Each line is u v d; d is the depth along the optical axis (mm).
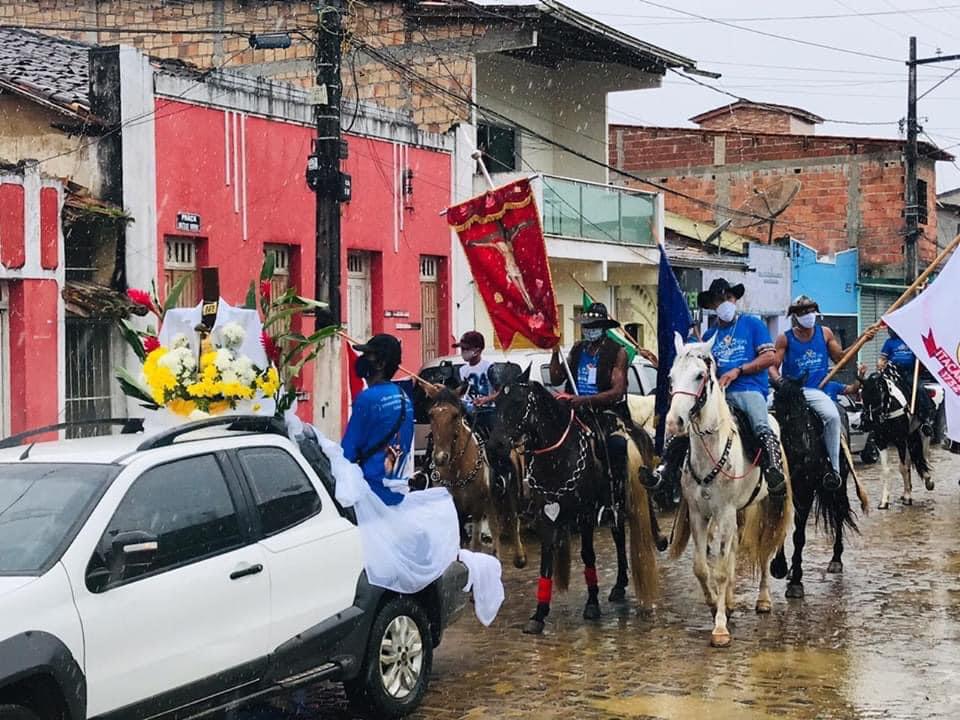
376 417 8445
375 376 8750
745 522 11258
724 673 9180
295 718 8211
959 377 12367
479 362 14453
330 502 7902
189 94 17859
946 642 10055
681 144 43312
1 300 15047
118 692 6254
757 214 41750
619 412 11875
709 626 10766
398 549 8180
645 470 10672
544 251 11883
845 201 41438
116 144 16797
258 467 7527
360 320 21734
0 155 17281
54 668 5902
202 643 6738
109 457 6891
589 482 10750
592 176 30812
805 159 41875
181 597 6648
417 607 8398
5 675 5707
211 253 18312
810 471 11898
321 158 15125
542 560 10727
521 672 9312
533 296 11938
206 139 18188
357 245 21250
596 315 11219
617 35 26781
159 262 17297
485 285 12242
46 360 15258
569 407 10820
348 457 8422
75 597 6152
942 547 14719
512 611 11539
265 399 8125
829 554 14383
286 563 7355
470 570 9188
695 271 30938
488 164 27719
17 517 6547
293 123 19906
